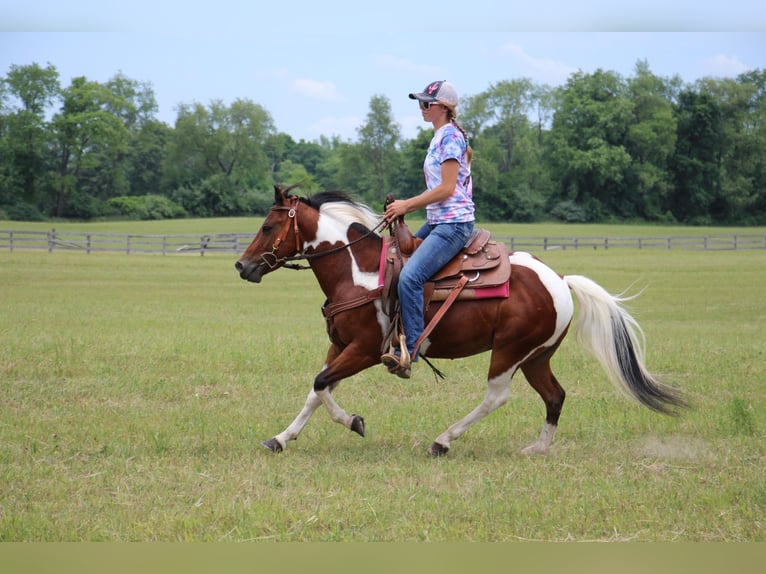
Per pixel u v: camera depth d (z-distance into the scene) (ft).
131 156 430.20
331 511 21.43
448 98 26.58
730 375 41.42
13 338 49.57
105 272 116.06
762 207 389.80
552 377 28.45
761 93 406.62
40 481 23.54
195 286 100.58
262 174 425.28
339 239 27.53
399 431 30.19
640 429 31.04
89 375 39.29
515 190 391.65
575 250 179.42
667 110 387.14
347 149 406.62
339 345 28.17
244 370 41.65
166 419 31.24
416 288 26.35
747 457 27.09
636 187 389.39
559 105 422.00
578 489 23.61
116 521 20.71
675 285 105.70
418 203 26.30
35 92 368.07
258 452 27.12
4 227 249.75
